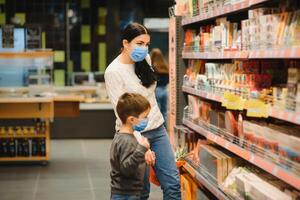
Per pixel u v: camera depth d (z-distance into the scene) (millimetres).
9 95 7574
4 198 5445
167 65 8828
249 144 3254
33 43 7738
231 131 3641
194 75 4746
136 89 3803
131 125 3400
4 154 7211
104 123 9516
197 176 4273
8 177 6465
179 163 4762
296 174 2572
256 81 3182
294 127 3043
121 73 3797
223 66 3883
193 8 4668
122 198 3369
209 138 4059
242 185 3248
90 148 8516
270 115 2863
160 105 8445
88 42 11531
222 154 3928
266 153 2975
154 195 5473
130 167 3244
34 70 7914
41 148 7230
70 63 11383
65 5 11266
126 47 3783
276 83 3264
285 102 2736
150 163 3484
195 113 4668
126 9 11648
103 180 6281
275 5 3303
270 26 2895
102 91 10070
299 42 2590
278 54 2721
